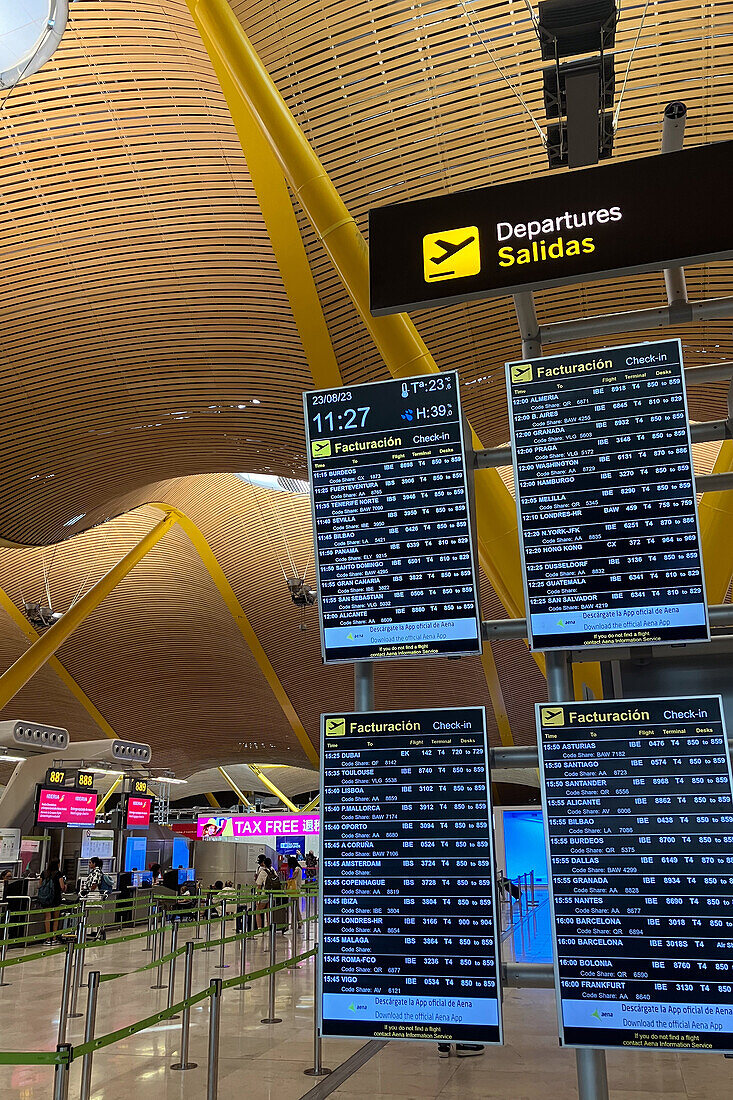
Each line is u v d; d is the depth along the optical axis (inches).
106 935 619.8
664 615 137.6
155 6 338.3
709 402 509.7
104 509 797.2
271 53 343.3
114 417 578.6
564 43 179.9
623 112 339.9
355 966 136.1
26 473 624.1
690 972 122.3
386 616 150.3
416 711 141.7
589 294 424.5
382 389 155.2
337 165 369.7
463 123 353.7
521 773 1386.6
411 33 327.3
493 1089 210.7
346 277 279.9
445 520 149.9
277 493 1026.7
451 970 132.1
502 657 1152.2
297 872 864.3
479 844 134.8
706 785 127.1
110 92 377.4
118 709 1411.2
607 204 141.7
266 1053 248.8
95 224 433.1
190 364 520.7
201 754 1636.3
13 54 319.3
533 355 155.7
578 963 126.9
